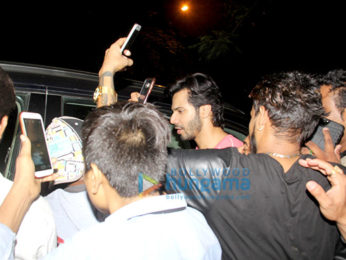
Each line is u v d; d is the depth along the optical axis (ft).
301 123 3.79
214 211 3.91
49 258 2.64
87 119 3.13
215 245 3.29
